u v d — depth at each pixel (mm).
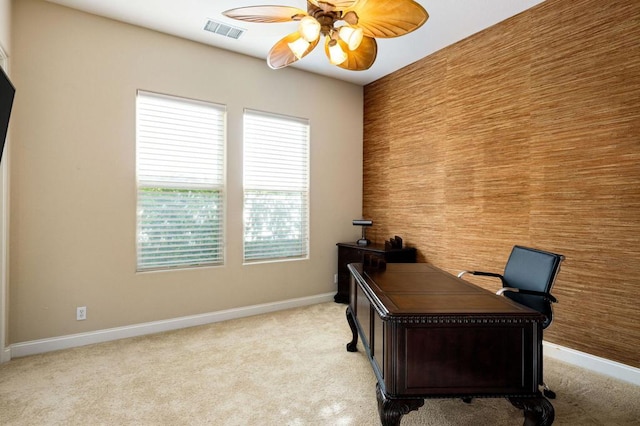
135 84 3088
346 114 4527
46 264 2738
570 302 2621
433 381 1446
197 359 2615
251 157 3799
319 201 4301
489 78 3160
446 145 3559
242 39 3357
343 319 3592
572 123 2604
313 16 1979
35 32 2678
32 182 2678
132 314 3092
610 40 2402
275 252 3994
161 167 3258
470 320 1438
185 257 3398
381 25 2023
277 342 2957
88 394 2113
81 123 2859
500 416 1922
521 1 2750
